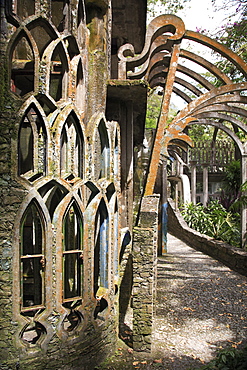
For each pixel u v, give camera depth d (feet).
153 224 14.01
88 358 12.30
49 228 11.23
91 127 13.00
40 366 10.94
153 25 18.20
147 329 13.53
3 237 10.73
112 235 14.03
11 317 10.64
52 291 11.28
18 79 14.90
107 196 14.49
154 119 61.67
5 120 10.84
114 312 14.06
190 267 28.71
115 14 19.67
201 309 18.83
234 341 14.88
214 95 19.81
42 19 11.32
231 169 43.70
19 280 10.84
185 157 46.91
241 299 20.56
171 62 18.74
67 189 11.76
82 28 13.60
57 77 14.08
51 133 11.49
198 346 14.39
